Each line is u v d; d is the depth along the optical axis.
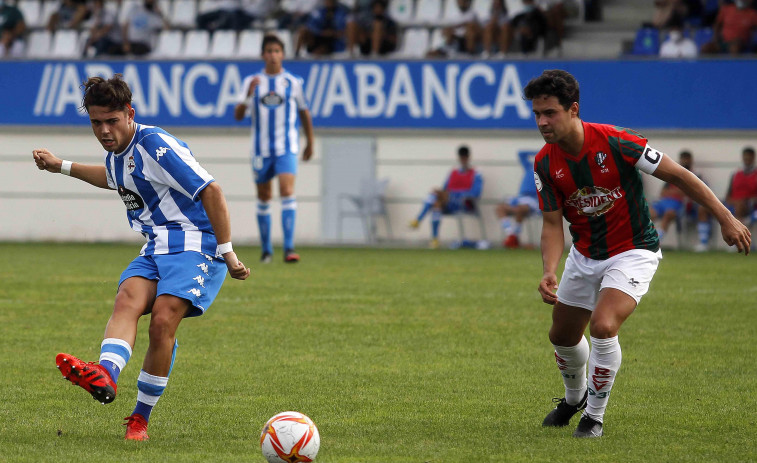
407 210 58.44
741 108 54.50
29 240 61.28
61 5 67.69
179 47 64.25
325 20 61.47
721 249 55.22
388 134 58.16
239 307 29.50
